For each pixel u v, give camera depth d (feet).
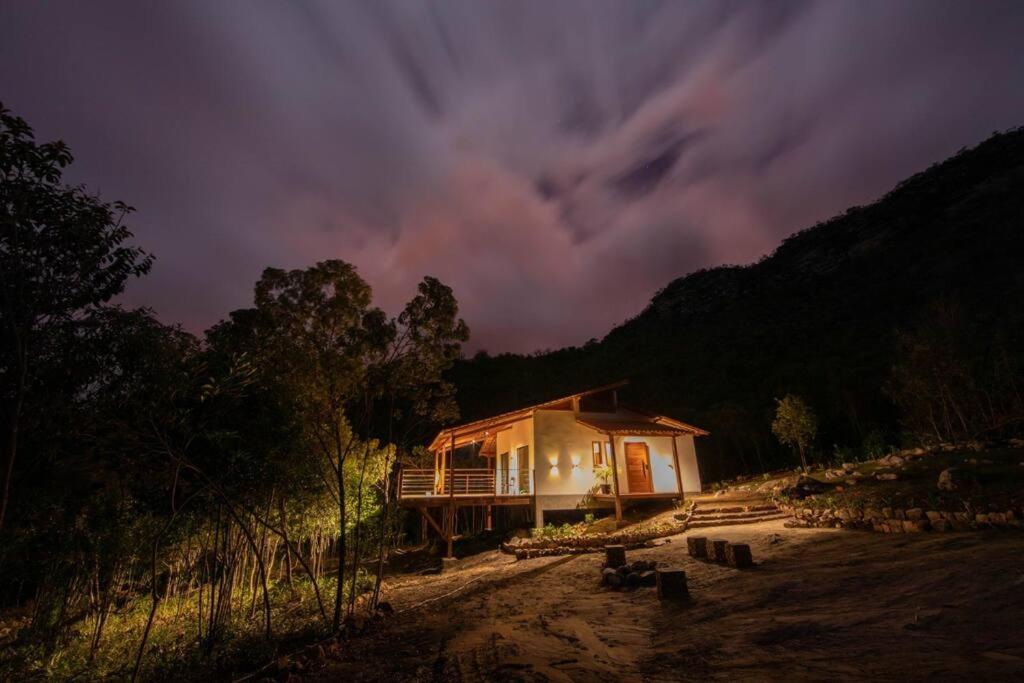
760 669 15.34
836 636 17.01
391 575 59.11
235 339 30.63
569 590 33.12
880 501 39.75
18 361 17.78
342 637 29.14
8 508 26.63
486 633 24.77
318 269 32.91
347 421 44.14
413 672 20.89
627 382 73.67
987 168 226.38
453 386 39.19
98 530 34.01
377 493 54.19
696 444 105.70
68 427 21.03
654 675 16.60
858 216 266.16
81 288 19.85
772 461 94.58
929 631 15.80
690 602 25.62
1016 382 56.90
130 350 21.08
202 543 44.04
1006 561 20.70
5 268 17.92
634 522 61.00
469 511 87.51
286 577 56.29
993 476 36.58
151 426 23.62
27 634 34.17
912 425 64.69
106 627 39.32
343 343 33.17
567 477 68.23
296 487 36.63
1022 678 11.42
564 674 17.28
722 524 50.62
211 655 30.19
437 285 36.60
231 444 29.58
